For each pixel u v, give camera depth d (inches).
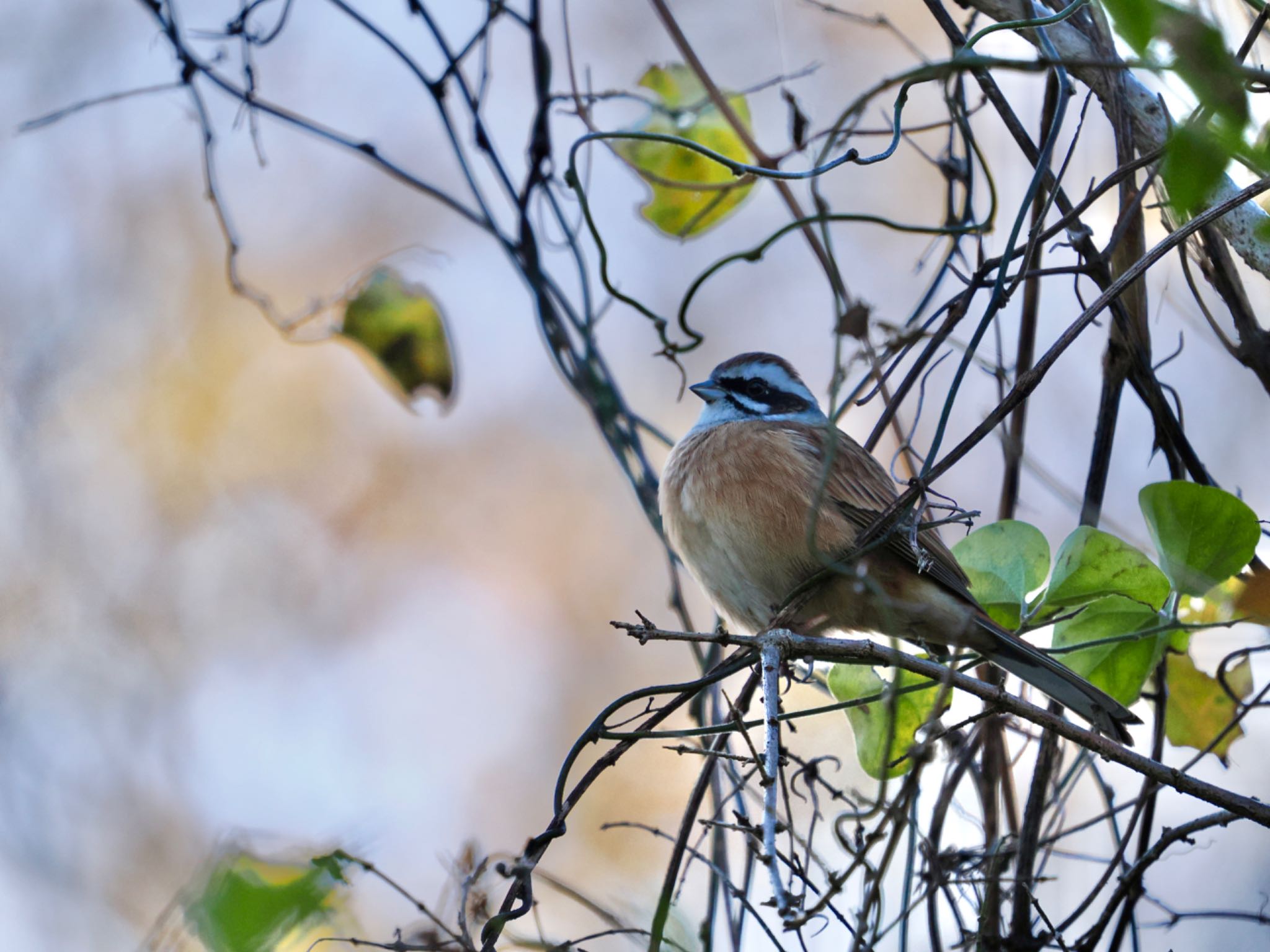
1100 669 287.6
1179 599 291.0
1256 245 263.4
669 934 283.7
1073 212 277.3
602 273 308.5
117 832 542.6
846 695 306.0
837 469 355.3
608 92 370.6
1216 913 281.6
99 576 585.6
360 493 629.6
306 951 241.9
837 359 261.0
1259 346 288.0
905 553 327.9
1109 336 295.9
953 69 240.2
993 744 302.8
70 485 591.2
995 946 280.2
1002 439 324.5
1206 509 269.6
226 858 231.3
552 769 592.4
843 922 248.4
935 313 303.0
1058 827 313.9
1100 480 294.4
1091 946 275.6
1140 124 283.1
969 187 311.9
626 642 608.1
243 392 621.9
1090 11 278.5
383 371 388.8
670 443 374.3
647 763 518.0
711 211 369.4
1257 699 287.7
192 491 608.7
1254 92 210.2
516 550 629.6
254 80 369.1
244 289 377.7
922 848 287.0
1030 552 302.5
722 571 365.4
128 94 371.6
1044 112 302.0
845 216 285.4
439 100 375.6
